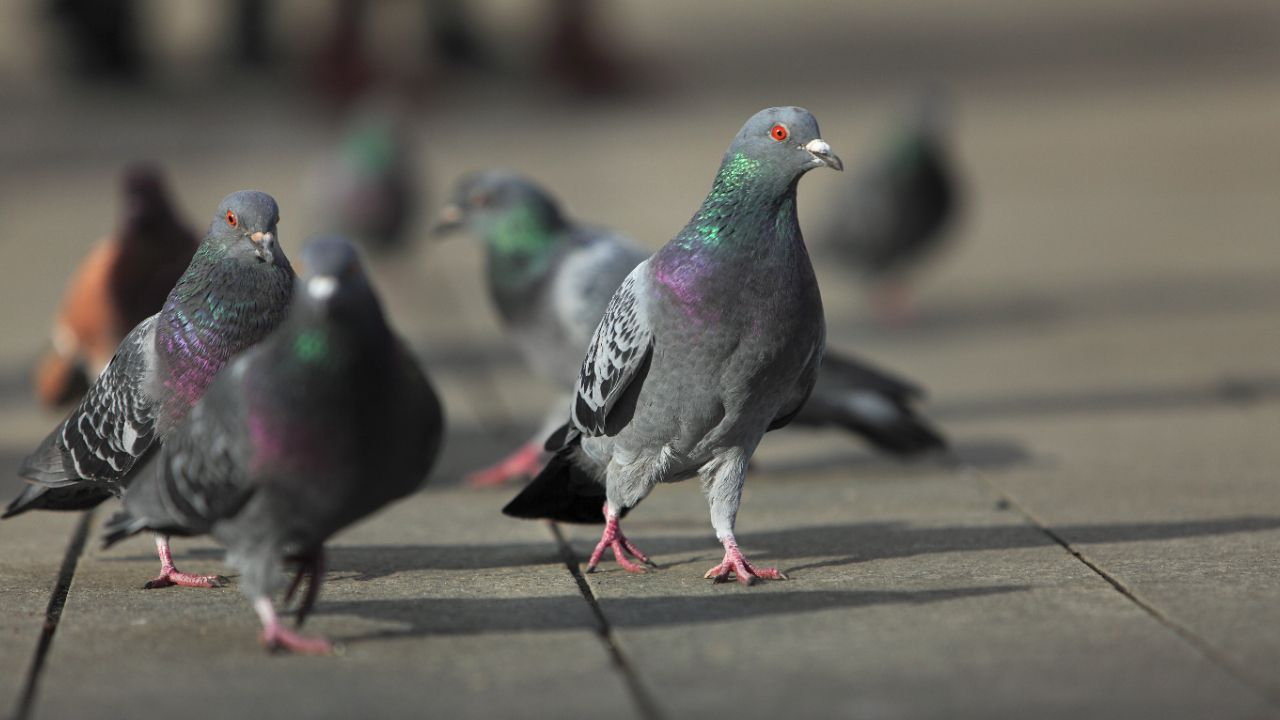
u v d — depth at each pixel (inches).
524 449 462.0
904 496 422.3
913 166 727.1
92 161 1172.5
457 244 987.9
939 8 2162.9
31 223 960.3
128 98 1462.8
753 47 1803.6
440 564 354.6
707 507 418.3
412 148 892.6
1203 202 1020.5
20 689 264.7
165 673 270.8
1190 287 768.3
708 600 316.5
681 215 946.7
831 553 358.6
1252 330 663.1
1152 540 358.0
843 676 262.5
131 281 421.4
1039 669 263.9
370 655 279.6
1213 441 476.7
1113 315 711.7
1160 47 1793.8
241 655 280.8
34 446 498.0
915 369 622.8
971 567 338.6
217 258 318.0
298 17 1663.4
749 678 262.5
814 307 325.1
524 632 294.2
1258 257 842.2
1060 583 321.1
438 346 687.1
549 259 458.3
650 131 1314.0
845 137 1192.8
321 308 251.8
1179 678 258.2
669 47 1807.3
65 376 450.0
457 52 1546.5
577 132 1322.6
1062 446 479.5
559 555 364.5
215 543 382.0
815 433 524.4
